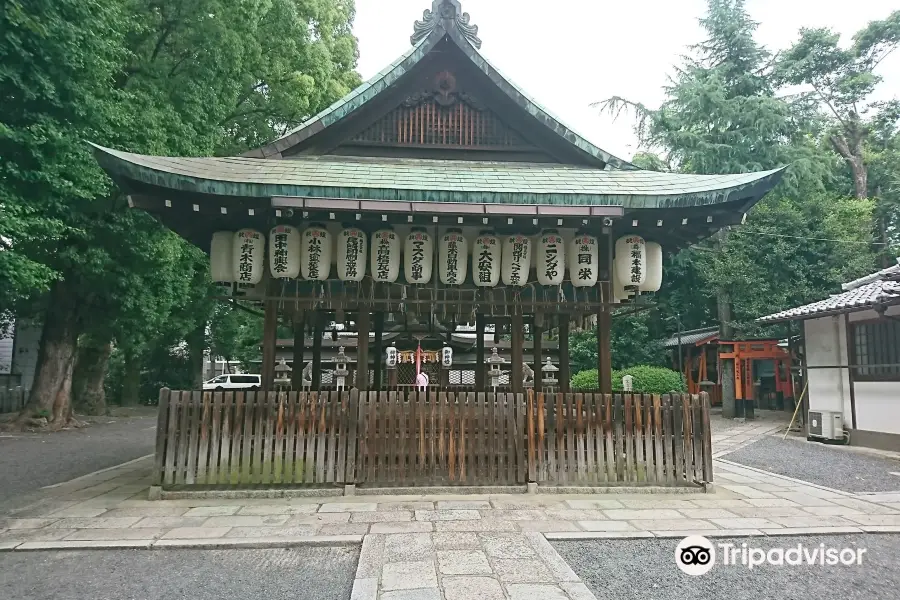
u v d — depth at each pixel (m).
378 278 8.22
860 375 14.44
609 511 6.75
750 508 7.09
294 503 6.97
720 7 24.73
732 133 23.44
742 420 21.61
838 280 21.62
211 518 6.38
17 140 8.74
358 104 8.87
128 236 14.09
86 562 5.19
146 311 16.09
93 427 18.66
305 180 7.64
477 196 7.45
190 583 4.73
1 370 24.50
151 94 14.36
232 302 9.47
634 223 8.34
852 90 27.86
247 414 7.49
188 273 17.41
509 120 9.41
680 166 25.20
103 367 23.12
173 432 7.39
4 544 5.57
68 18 9.56
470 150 9.30
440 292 8.93
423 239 8.27
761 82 24.58
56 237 10.23
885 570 5.12
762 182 7.73
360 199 7.39
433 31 8.91
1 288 10.09
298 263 8.17
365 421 7.59
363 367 8.40
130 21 13.51
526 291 9.00
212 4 14.91
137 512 6.67
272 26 17.52
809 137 27.66
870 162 29.06
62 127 9.77
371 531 5.89
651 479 7.85
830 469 10.82
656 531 6.01
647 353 26.52
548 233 8.45
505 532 5.86
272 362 8.22
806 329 16.50
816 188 24.66
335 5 21.95
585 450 7.79
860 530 6.17
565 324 10.74
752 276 22.31
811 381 16.17
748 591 4.62
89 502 7.19
